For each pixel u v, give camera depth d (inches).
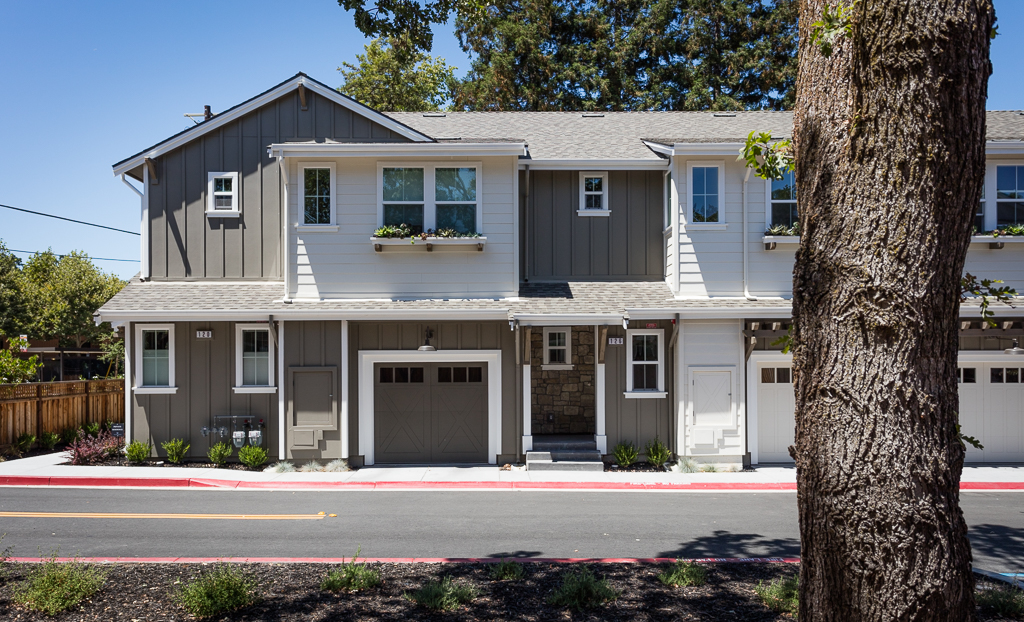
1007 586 259.6
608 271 607.8
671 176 578.2
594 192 613.0
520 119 753.0
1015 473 527.2
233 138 598.2
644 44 1258.6
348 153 550.9
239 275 597.6
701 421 549.6
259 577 262.8
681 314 537.0
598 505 426.3
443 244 558.6
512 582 258.7
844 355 144.4
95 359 1583.4
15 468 526.3
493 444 560.7
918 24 139.1
